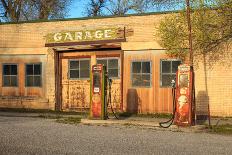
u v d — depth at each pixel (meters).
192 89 16.50
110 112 21.98
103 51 22.56
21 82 24.31
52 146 12.09
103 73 18.45
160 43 20.75
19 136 13.78
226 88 19.62
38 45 23.88
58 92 23.61
